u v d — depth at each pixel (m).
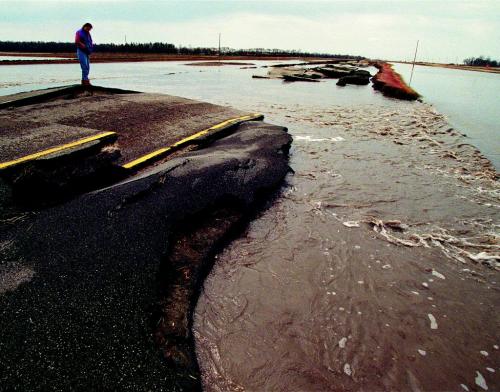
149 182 4.48
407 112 14.28
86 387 2.18
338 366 2.60
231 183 5.10
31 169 4.16
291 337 2.85
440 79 39.88
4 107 7.65
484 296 3.44
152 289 3.05
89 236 3.50
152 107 8.76
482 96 22.91
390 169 7.13
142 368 2.36
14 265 3.04
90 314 2.67
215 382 2.43
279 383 2.45
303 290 3.42
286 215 4.96
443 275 3.74
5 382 2.14
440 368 2.61
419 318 3.10
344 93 20.72
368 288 3.48
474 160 7.88
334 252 4.09
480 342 2.87
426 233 4.61
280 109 13.88
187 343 2.68
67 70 25.53
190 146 6.60
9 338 2.40
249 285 3.47
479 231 4.70
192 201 4.45
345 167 7.12
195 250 3.82
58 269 3.05
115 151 5.07
